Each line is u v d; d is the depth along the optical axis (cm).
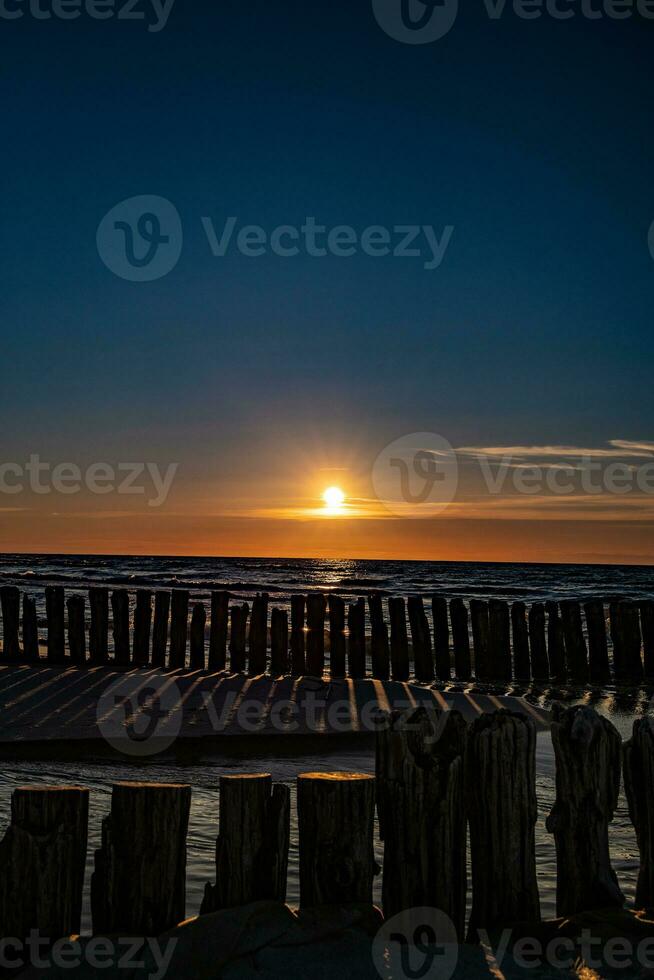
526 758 336
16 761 677
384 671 1217
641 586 4159
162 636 1212
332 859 324
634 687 1179
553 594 3609
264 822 326
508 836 332
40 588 3231
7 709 859
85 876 416
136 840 315
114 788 321
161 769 659
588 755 340
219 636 1194
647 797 348
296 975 288
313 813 327
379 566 7300
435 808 324
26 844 310
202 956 296
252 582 4250
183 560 8469
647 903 346
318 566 7062
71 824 317
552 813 346
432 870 321
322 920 313
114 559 8519
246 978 286
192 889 402
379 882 424
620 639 1250
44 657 1240
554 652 1245
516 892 330
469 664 1243
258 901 318
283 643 1181
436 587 4041
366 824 327
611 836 491
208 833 486
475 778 338
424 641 1226
